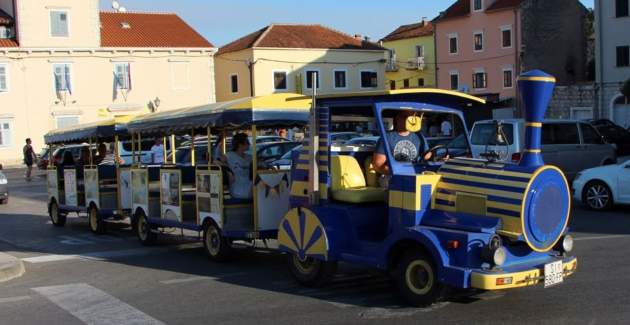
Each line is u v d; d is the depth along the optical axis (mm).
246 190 9672
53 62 45781
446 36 55594
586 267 8398
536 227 6211
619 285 7422
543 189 6219
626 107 40406
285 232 8047
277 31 53750
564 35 51031
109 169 13523
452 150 7719
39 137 45625
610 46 40781
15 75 44812
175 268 9484
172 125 10766
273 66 51656
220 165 9648
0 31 45781
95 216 13641
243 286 8117
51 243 12586
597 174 14086
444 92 7117
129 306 7340
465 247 6109
